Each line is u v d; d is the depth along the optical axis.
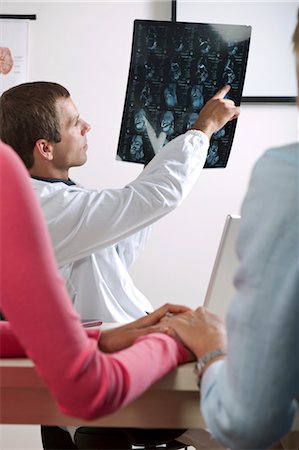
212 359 1.04
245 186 3.19
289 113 3.19
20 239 0.85
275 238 0.87
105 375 0.91
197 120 2.09
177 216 3.20
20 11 3.23
